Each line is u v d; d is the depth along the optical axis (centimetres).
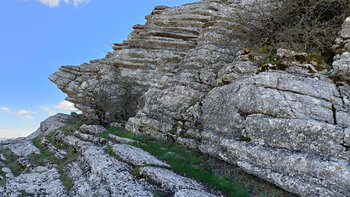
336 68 955
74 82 2494
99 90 1986
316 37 1130
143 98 1864
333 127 742
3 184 1034
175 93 1469
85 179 913
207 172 940
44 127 2442
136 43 2248
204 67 1541
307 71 1020
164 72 2003
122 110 2020
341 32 1095
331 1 1196
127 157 965
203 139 1179
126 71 2191
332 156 715
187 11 2297
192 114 1336
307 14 1291
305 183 698
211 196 706
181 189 707
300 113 848
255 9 1766
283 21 1434
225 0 2372
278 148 818
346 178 642
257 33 1588
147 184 779
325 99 891
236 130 997
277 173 771
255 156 844
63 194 887
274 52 1219
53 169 1170
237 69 1215
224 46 1628
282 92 925
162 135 1383
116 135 1443
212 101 1273
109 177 816
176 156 1085
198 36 1956
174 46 2091
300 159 737
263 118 890
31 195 912
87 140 1445
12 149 1781
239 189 809
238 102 1020
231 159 955
